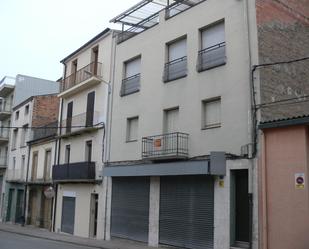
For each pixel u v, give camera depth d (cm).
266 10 1664
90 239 2316
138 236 2052
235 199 1596
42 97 3841
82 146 2691
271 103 1579
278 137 1446
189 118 1833
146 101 2122
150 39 2162
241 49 1639
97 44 2684
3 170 4412
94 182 2466
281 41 1702
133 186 2141
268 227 1426
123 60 2373
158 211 1941
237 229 1573
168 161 1912
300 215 1346
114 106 2395
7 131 4488
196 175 1753
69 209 2744
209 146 1709
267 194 1448
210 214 1664
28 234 2592
